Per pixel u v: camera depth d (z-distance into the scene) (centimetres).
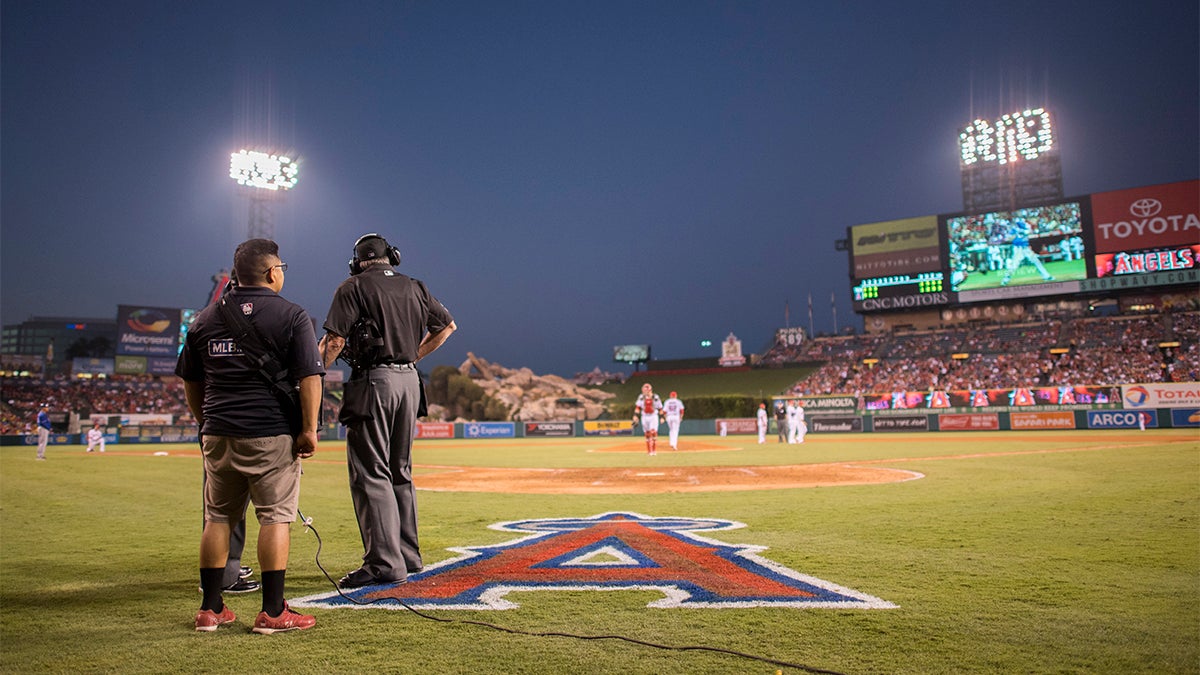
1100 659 283
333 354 442
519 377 8144
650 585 421
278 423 349
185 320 6312
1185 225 4953
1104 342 5094
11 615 372
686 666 277
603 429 5134
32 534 702
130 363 6044
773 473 1353
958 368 5409
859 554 516
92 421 5262
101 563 538
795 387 5972
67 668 283
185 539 667
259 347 348
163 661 291
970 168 5988
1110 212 5172
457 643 309
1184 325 4966
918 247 5828
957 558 497
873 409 4656
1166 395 3859
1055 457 1652
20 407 5412
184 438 4766
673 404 2555
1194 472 1157
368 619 351
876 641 307
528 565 489
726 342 7531
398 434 467
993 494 912
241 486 356
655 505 871
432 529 683
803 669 273
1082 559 490
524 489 1128
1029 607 362
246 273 364
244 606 393
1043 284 5372
